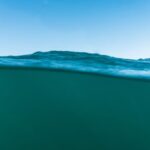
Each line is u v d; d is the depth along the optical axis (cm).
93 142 1228
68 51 902
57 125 1091
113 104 1159
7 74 870
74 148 1153
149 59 943
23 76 900
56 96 1078
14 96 946
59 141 1080
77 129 1162
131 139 1258
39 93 1008
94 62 889
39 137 1012
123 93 1090
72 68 880
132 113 1195
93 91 1095
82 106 1158
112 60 905
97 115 1187
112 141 1258
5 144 909
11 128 927
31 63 832
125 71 900
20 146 952
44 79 962
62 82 1016
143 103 1145
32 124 1027
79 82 1034
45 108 1060
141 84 980
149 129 1225
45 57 866
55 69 882
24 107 990
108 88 1061
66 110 1127
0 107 933
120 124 1223
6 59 806
